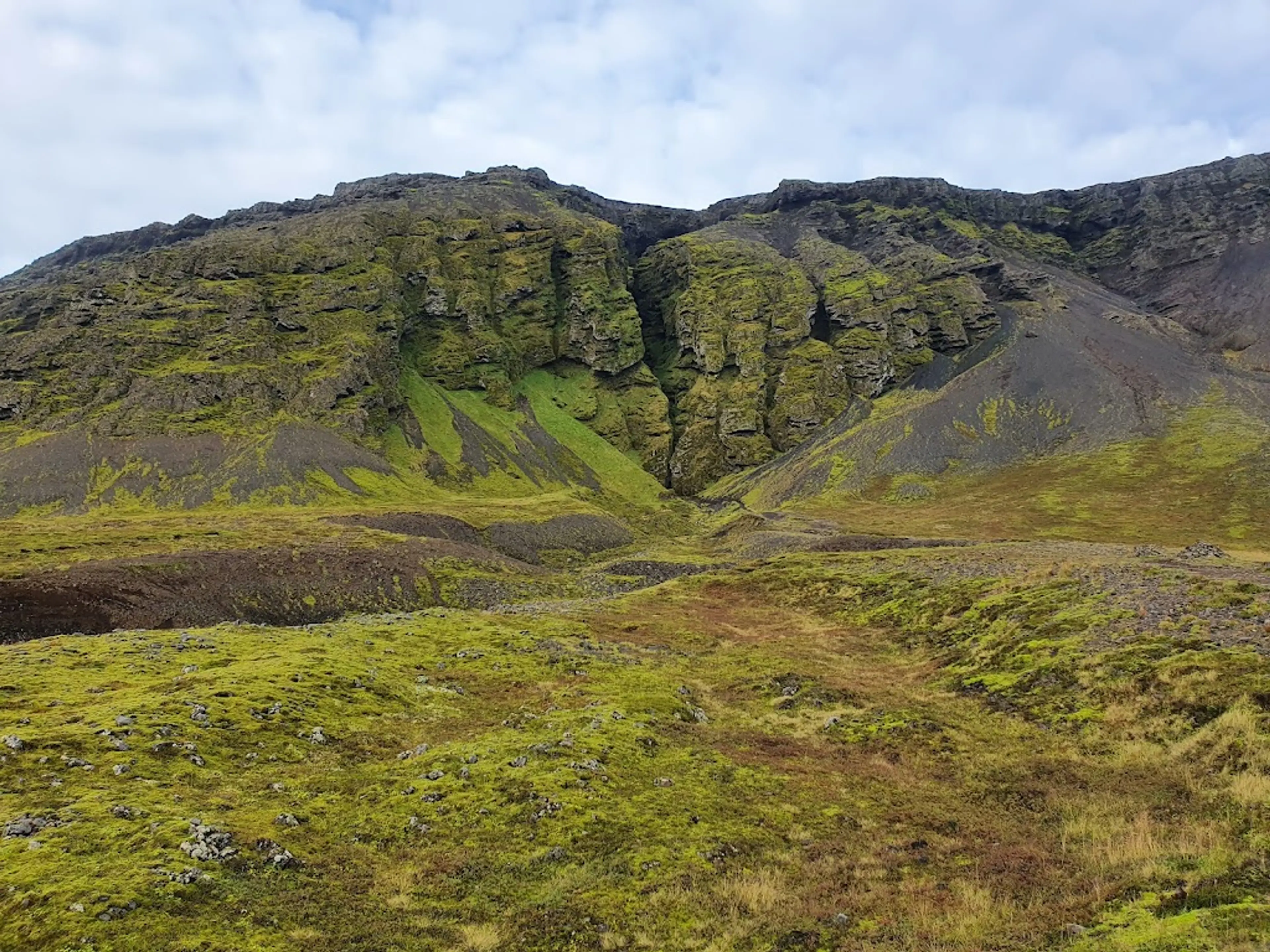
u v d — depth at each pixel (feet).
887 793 88.43
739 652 176.35
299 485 607.78
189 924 53.21
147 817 69.56
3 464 578.25
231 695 107.76
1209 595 128.67
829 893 62.34
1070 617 140.67
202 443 636.89
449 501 651.25
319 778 88.28
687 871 67.36
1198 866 55.16
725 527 635.25
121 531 393.70
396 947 54.03
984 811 81.82
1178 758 84.58
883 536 488.44
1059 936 46.88
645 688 134.21
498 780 86.43
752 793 86.99
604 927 58.34
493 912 60.90
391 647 158.20
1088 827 71.46
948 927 52.90
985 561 238.48
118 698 109.09
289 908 57.82
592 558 534.37
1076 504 586.45
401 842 73.15
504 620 202.80
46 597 261.85
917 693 134.72
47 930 50.11
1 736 86.53
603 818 77.25
